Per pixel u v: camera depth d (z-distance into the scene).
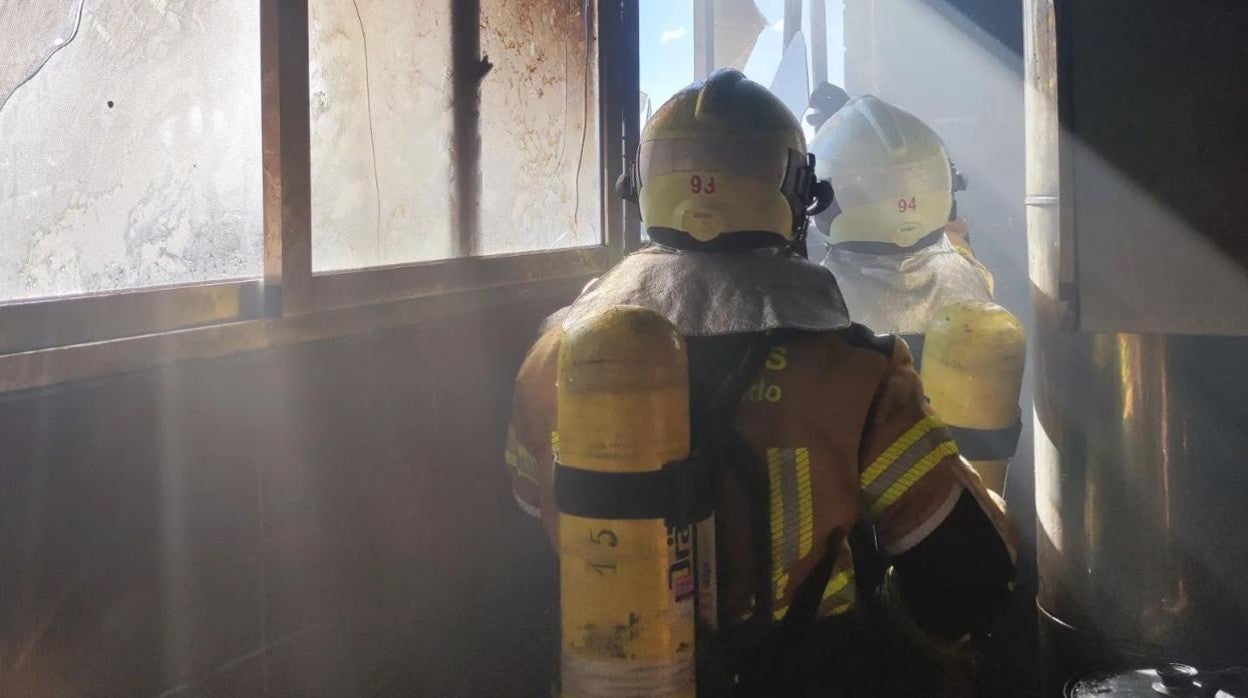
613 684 1.08
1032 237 1.72
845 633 1.29
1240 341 1.44
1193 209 1.44
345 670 1.52
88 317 1.13
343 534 1.52
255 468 1.35
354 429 1.54
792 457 1.23
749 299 1.27
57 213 1.15
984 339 1.91
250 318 1.37
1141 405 1.51
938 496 1.25
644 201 1.43
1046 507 1.67
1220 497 1.47
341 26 1.58
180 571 1.23
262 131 1.40
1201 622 1.50
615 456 1.07
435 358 1.75
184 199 1.31
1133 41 1.46
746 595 1.21
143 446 1.18
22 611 1.04
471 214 1.93
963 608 1.29
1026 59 1.75
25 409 1.04
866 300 2.15
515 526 2.00
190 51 1.31
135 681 1.17
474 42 1.93
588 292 1.42
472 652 1.85
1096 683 1.48
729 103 1.37
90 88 1.19
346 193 1.60
